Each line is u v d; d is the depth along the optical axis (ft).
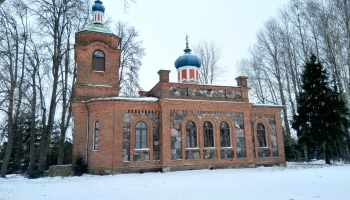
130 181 55.11
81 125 80.69
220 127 86.69
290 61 127.34
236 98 90.22
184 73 98.89
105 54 88.12
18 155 119.85
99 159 74.69
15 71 83.41
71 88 101.91
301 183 45.11
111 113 76.48
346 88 88.48
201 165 81.25
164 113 79.71
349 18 91.20
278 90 138.41
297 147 123.95
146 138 79.66
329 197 31.40
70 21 99.91
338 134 94.63
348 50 90.12
